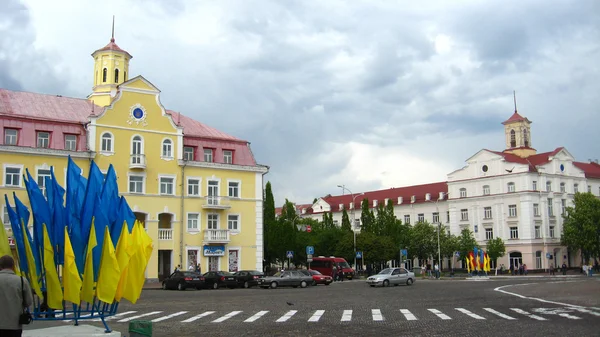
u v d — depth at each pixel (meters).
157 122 51.91
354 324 18.16
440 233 80.69
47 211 14.20
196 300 30.64
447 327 16.91
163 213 51.28
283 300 29.95
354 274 66.50
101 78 56.31
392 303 26.97
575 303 24.94
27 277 14.21
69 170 15.09
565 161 88.06
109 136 49.19
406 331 16.14
